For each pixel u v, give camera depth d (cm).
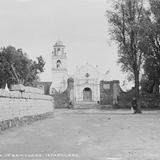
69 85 7862
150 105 6150
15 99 2336
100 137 1559
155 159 984
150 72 5725
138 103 4597
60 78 11869
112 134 1688
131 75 5806
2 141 1440
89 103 8381
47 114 3709
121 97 6762
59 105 7712
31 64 8975
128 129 1958
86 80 10700
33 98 2992
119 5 4644
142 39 4619
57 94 7800
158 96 6178
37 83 8962
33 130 1972
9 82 8194
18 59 8381
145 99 6175
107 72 10800
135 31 4588
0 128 1939
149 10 4778
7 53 8269
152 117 3334
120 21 4653
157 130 1869
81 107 7538
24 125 2400
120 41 4706
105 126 2222
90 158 1010
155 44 4962
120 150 1155
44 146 1272
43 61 9119
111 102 7469
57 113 4834
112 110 6066
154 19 4844
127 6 4616
